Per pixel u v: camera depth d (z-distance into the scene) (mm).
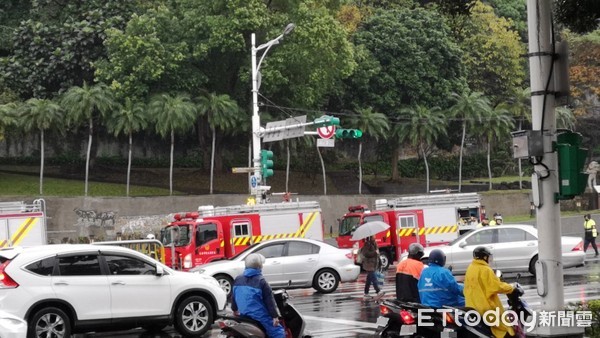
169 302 15680
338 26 54500
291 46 53375
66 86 57688
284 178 64812
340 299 22109
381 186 65812
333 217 57438
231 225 29219
